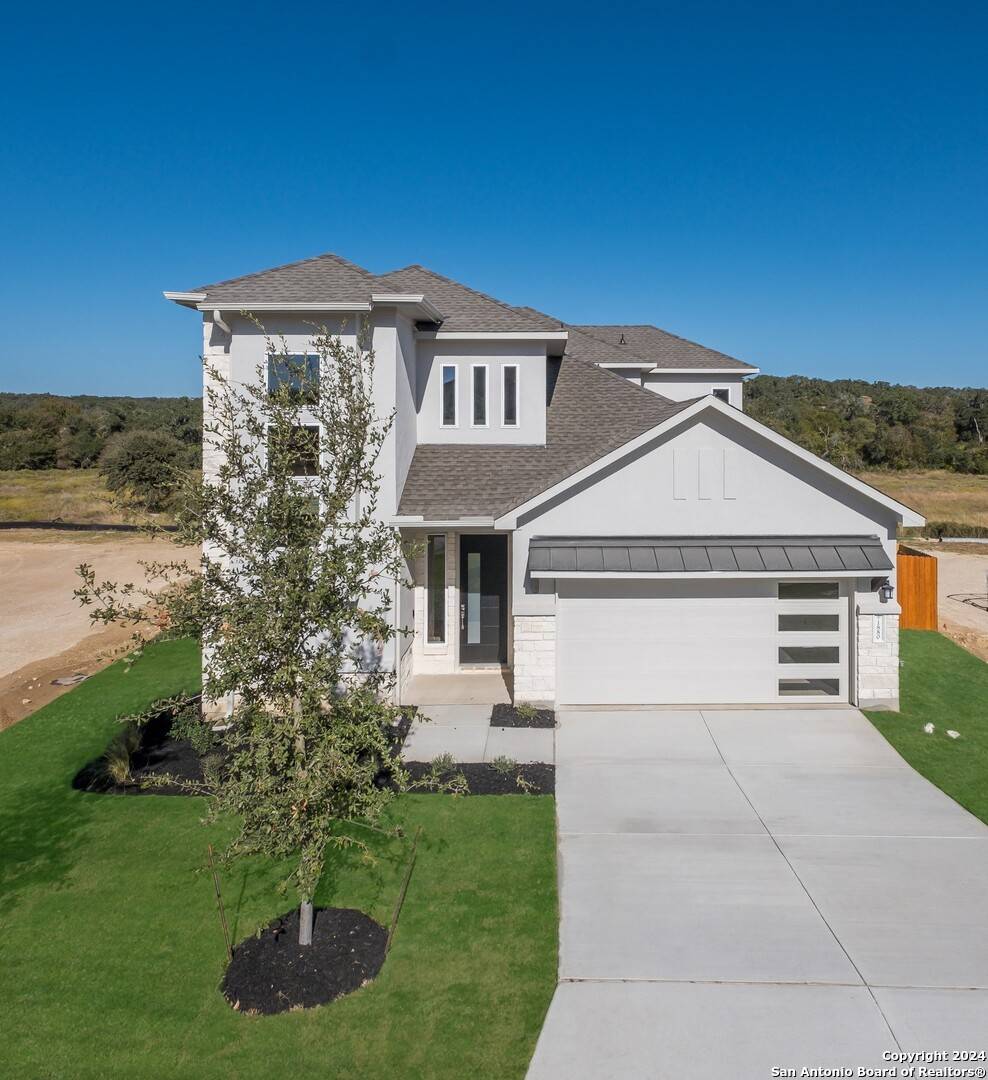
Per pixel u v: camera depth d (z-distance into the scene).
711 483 14.02
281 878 8.53
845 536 14.01
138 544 41.53
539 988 6.73
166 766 11.66
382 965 7.04
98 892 8.28
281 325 13.52
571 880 8.50
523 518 14.05
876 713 13.80
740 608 14.14
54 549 39.84
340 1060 5.94
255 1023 6.33
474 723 13.47
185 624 6.83
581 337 22.98
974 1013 6.39
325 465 7.52
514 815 10.00
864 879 8.48
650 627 14.18
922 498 61.41
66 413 82.50
